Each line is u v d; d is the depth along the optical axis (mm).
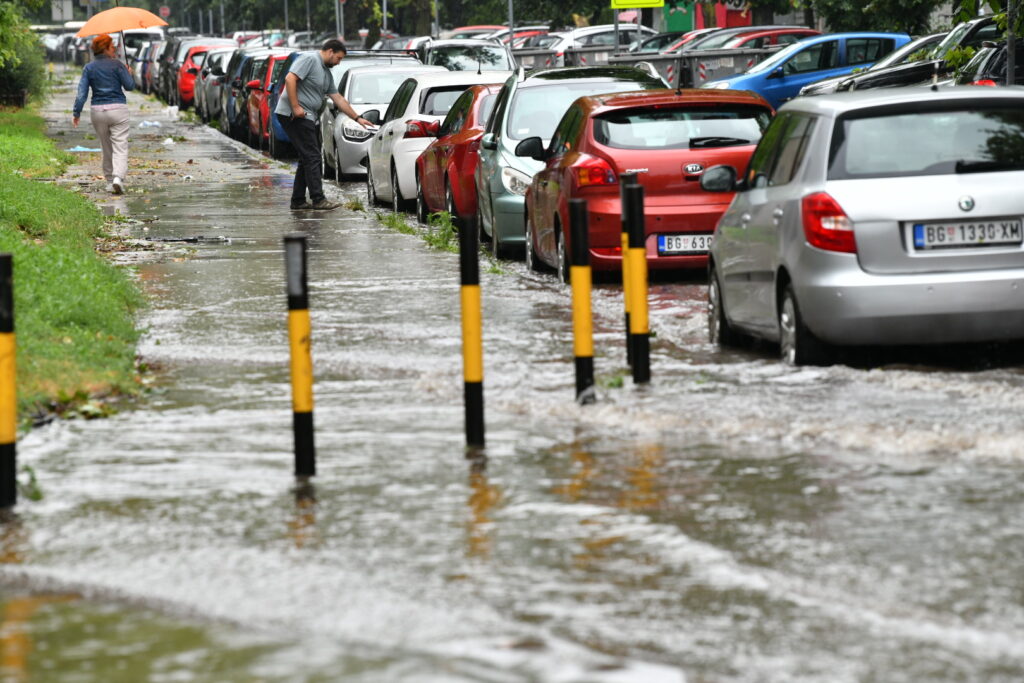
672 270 29328
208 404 17469
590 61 72438
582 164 27016
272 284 28375
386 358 20266
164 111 110125
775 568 10922
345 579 10898
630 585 10648
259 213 43500
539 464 14227
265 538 12047
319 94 44844
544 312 24453
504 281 28969
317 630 9859
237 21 191500
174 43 121375
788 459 14094
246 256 33031
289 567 11234
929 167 18062
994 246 17844
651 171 26812
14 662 9406
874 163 18141
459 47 61062
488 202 34000
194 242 36094
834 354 18547
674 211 26766
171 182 54438
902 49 50094
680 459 14234
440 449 14945
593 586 10648
